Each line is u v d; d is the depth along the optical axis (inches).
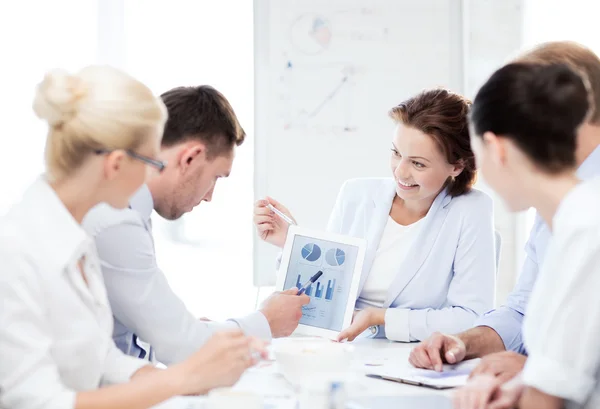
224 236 131.5
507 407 46.6
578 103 43.7
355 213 86.9
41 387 43.0
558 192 44.8
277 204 85.4
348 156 128.5
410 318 75.4
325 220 128.3
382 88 128.9
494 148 45.3
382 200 84.9
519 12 130.6
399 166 78.7
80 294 47.9
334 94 128.0
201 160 62.0
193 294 131.3
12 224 45.0
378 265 82.9
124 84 46.3
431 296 80.8
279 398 50.9
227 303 131.6
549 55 57.7
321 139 128.0
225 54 130.0
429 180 78.0
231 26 129.8
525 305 68.3
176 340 58.4
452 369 60.4
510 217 130.0
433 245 81.0
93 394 43.8
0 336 43.1
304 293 72.9
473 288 79.4
